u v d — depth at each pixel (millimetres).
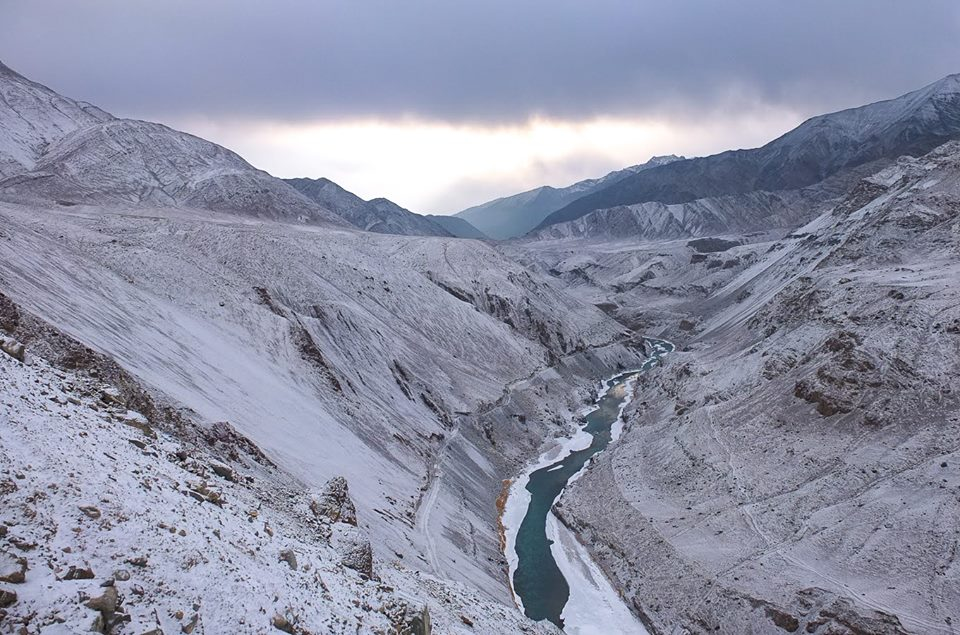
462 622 24531
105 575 10805
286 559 16578
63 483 12453
